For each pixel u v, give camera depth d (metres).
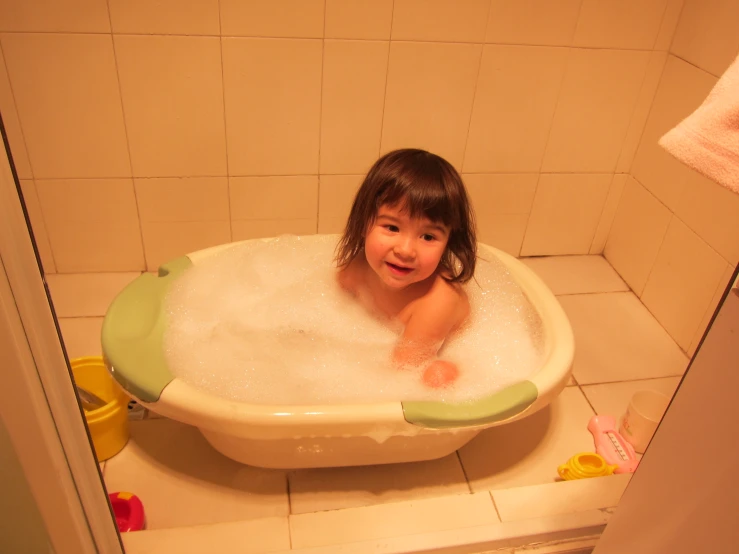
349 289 1.29
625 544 0.81
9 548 0.74
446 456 1.23
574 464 1.17
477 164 1.61
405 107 1.49
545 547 1.01
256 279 1.30
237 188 1.56
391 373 1.16
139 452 1.21
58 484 0.65
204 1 1.30
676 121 1.50
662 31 1.49
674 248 1.53
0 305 0.52
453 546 0.99
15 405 0.58
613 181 1.72
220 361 1.13
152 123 1.43
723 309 0.62
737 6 1.28
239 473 1.18
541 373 1.06
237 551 0.97
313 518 1.02
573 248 1.83
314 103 1.46
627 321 1.62
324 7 1.33
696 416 0.67
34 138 1.41
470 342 1.24
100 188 1.51
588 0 1.41
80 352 1.42
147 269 1.66
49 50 1.31
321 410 0.95
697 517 0.67
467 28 1.41
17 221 0.53
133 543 0.97
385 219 1.08
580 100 1.56
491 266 1.35
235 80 1.40
